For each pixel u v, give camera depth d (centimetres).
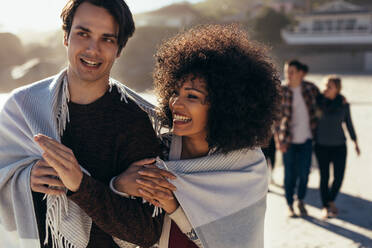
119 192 171
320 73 4112
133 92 200
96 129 174
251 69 181
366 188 602
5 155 178
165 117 199
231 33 194
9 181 174
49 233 177
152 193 175
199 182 185
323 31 5550
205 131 189
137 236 172
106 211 163
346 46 5491
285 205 539
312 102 497
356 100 1745
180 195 182
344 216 496
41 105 177
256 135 186
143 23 6212
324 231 453
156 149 183
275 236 441
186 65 180
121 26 173
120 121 174
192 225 183
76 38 169
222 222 184
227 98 177
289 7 7062
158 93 201
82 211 175
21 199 168
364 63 4703
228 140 181
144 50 4344
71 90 174
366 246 412
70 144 176
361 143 927
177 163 186
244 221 187
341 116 496
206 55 180
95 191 159
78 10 169
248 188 191
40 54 4784
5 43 3831
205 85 178
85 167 175
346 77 3391
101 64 170
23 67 3588
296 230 457
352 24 5578
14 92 183
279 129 504
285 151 498
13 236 177
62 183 163
